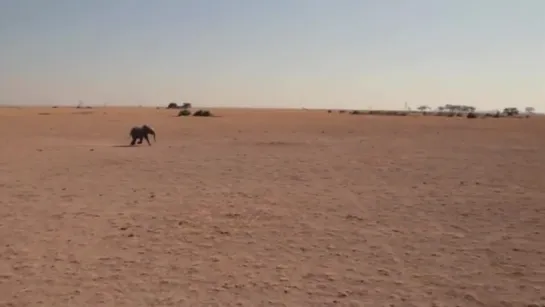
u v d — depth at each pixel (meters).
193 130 40.09
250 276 7.69
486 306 6.68
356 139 32.44
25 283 7.36
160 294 7.01
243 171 17.66
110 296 6.93
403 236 9.81
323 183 15.38
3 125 43.72
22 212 11.43
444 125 53.62
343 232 10.05
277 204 12.39
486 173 17.64
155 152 23.48
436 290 7.20
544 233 10.05
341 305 6.68
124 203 12.40
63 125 45.00
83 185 14.77
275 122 55.31
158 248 8.98
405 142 30.55
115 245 9.12
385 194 13.75
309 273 7.84
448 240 9.57
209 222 10.68
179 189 14.23
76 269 7.93
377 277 7.68
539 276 7.73
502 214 11.57
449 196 13.52
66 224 10.45
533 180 16.16
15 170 17.58
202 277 7.65
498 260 8.46
